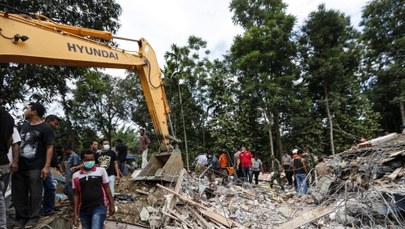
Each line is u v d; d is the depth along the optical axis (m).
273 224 6.82
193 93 25.89
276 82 21.98
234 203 7.92
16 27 4.73
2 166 3.39
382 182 8.55
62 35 5.55
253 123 23.53
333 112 23.75
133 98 29.31
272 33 22.47
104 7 12.96
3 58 4.56
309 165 10.02
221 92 24.55
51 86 12.58
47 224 4.55
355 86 24.61
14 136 4.27
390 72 24.00
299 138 22.81
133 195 7.05
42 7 10.95
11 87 11.12
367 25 26.30
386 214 5.46
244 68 22.50
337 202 6.79
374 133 23.72
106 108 29.33
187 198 6.84
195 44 25.34
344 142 23.06
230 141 22.25
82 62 5.95
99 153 6.66
